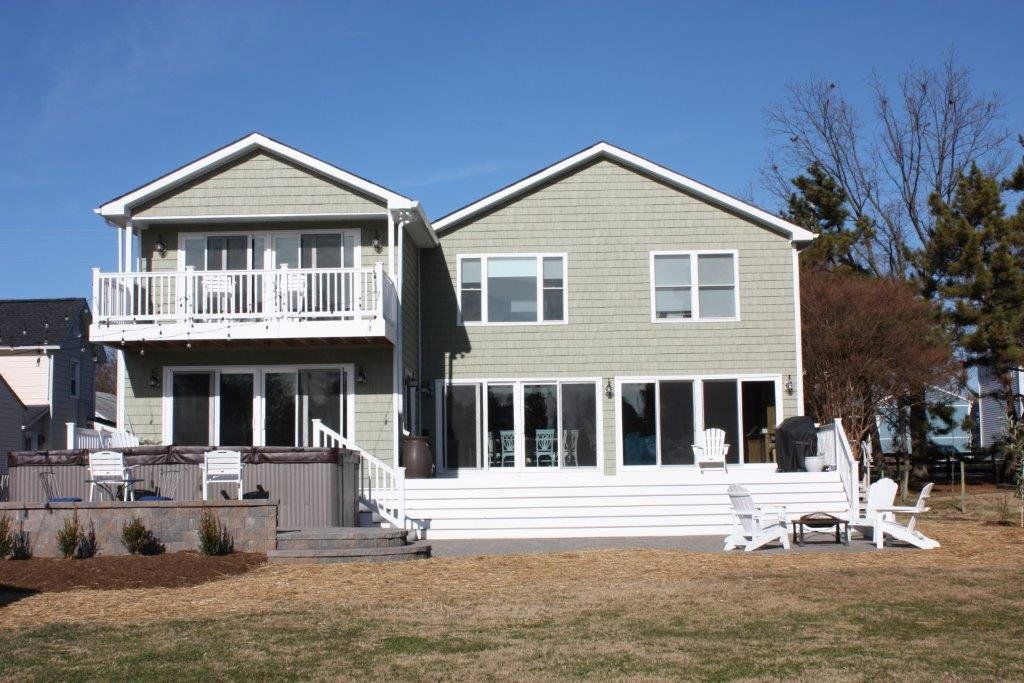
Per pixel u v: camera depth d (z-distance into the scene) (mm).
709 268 22891
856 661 8188
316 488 16469
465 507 18812
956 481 32281
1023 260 30031
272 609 10906
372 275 20438
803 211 39812
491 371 22781
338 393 20266
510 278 22984
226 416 20281
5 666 8398
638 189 23016
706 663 8203
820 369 28000
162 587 12359
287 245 20906
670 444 22531
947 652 8453
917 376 27688
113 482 15430
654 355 22703
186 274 19359
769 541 16188
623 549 15680
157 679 7961
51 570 12984
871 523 15797
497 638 9234
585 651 8672
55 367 35000
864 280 30578
